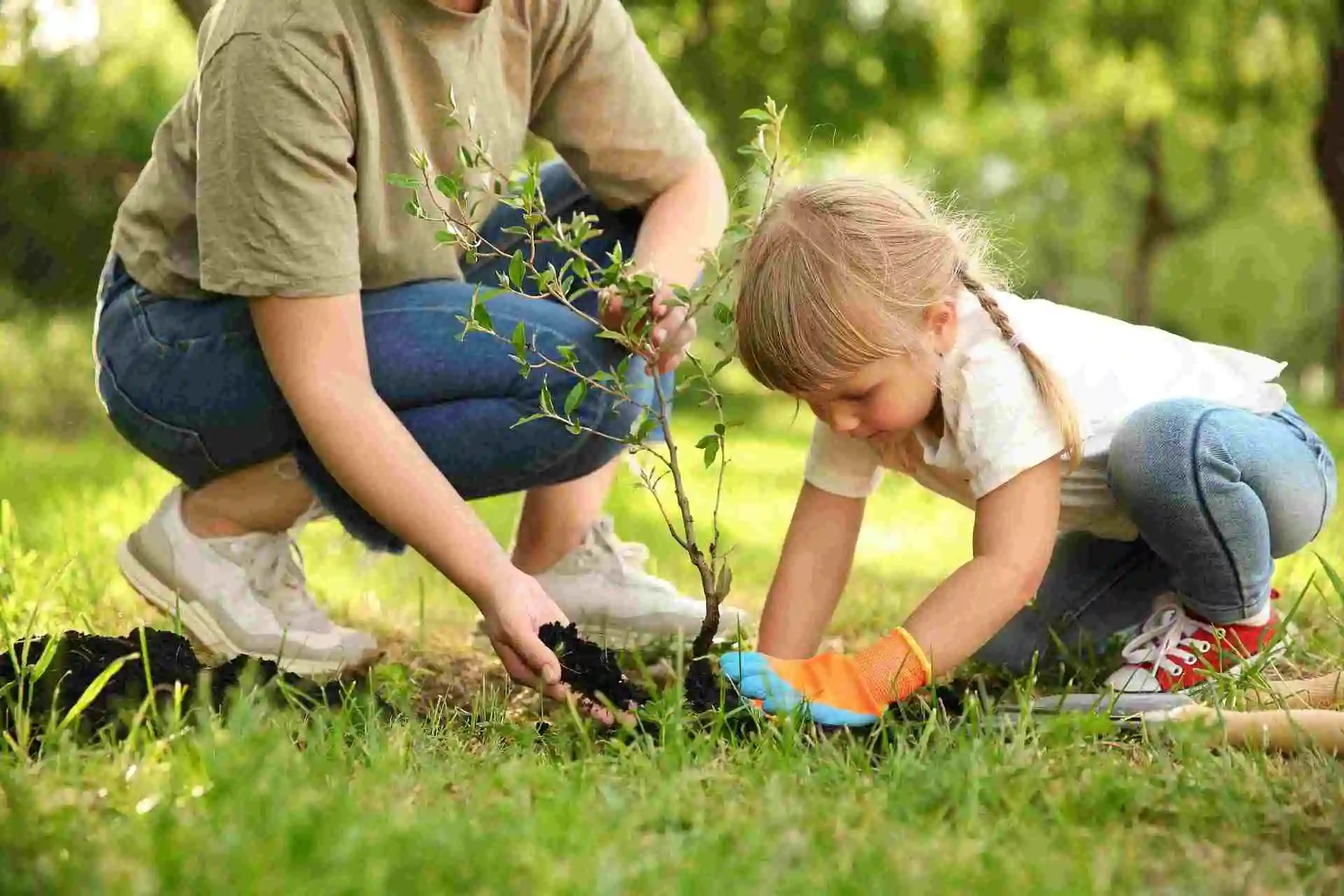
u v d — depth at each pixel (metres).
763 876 1.55
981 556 2.38
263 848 1.48
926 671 2.31
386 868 1.46
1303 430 2.74
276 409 2.60
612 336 2.35
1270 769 2.04
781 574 2.67
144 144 11.95
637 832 1.71
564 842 1.60
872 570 4.58
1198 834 1.80
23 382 9.50
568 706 2.22
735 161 14.78
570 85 2.81
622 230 3.01
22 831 1.57
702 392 2.43
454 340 2.64
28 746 1.98
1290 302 30.45
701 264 2.85
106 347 2.77
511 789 1.86
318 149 2.38
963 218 2.57
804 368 2.32
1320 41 15.26
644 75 2.87
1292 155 22.81
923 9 14.79
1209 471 2.52
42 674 2.13
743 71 14.59
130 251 2.73
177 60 12.28
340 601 3.61
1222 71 16.39
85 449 8.12
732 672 2.28
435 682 2.79
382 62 2.47
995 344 2.39
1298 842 1.77
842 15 14.48
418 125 2.56
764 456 10.20
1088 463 2.63
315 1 2.39
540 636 2.27
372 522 2.62
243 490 2.73
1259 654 2.65
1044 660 2.89
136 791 1.73
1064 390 2.40
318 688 2.47
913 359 2.34
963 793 1.85
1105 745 2.17
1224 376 2.78
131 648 2.30
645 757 2.04
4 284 9.85
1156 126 24.56
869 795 1.88
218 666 2.38
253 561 2.72
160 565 2.70
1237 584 2.62
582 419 2.66
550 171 3.11
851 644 3.29
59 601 3.16
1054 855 1.65
